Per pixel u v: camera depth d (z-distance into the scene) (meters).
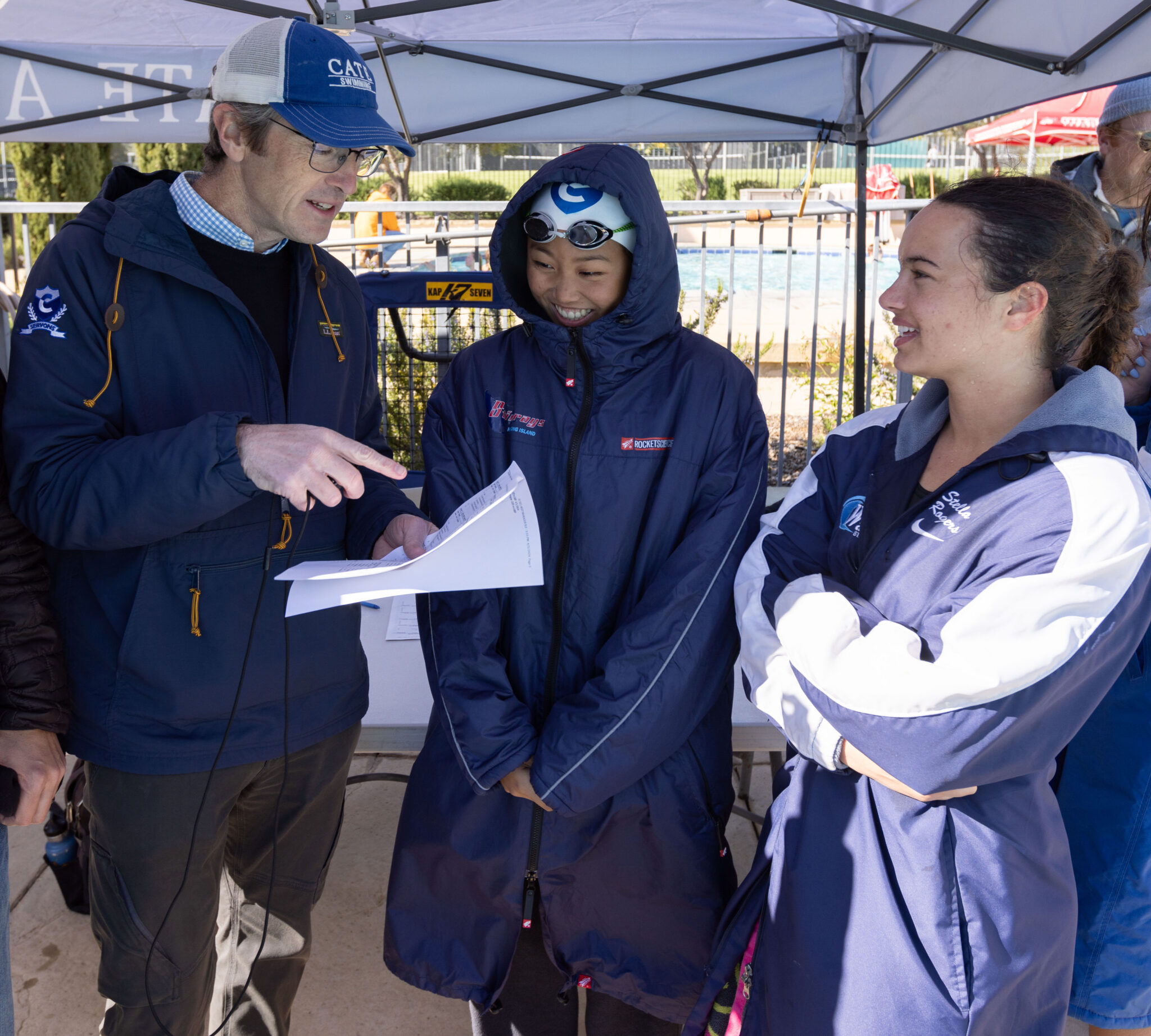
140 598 1.49
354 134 1.43
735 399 1.64
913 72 2.70
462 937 1.71
